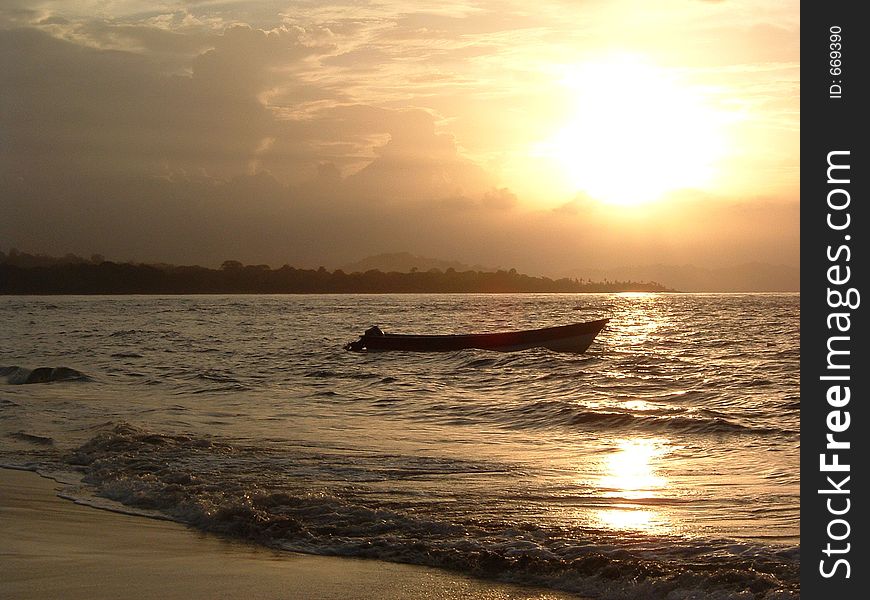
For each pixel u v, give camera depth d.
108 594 7.63
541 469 13.66
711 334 62.16
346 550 9.06
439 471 13.39
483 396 25.14
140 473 12.91
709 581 7.63
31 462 14.32
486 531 9.64
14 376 32.09
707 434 17.66
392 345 41.59
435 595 7.66
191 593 7.65
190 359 40.88
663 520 10.15
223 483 12.09
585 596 7.65
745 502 11.16
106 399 24.42
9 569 8.39
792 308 138.25
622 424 18.98
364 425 19.16
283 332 68.81
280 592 7.71
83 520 10.48
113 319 96.31
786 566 8.06
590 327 41.09
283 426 18.83
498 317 102.88
